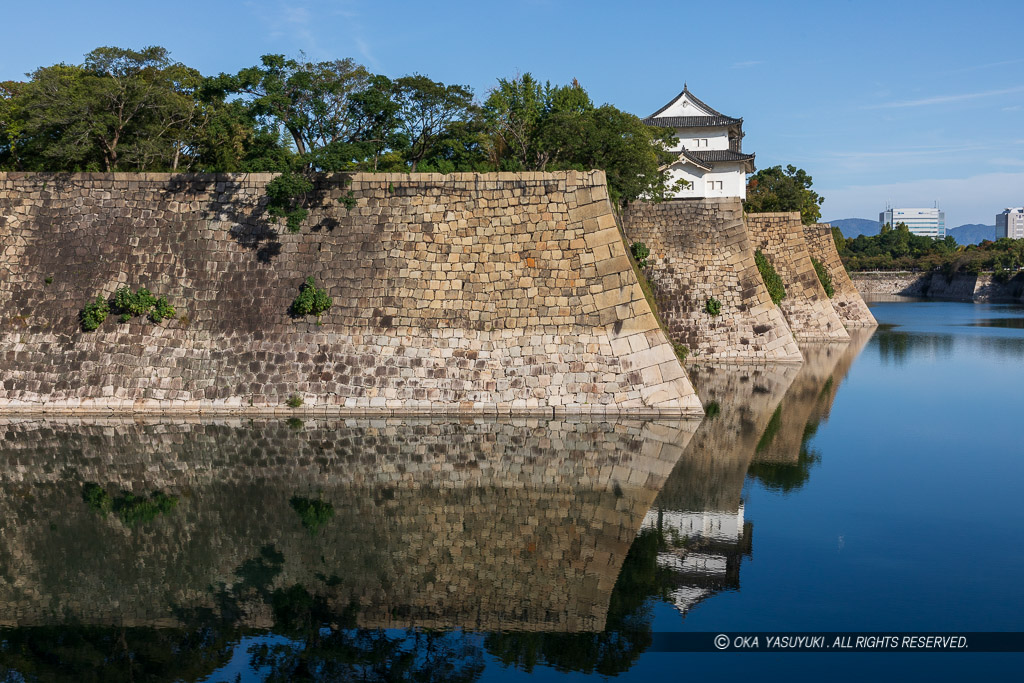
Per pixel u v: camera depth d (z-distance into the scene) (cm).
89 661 1284
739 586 1511
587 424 2770
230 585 1566
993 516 1886
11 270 3122
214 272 3080
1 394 2941
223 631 1395
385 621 1421
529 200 2978
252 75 3100
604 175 2944
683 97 7919
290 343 2975
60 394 2931
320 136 3272
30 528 1845
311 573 1608
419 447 2462
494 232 2991
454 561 1652
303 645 1338
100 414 2889
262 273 3070
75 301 3059
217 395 2911
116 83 3481
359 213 3078
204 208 3144
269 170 3144
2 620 1423
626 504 1978
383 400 2888
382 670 1253
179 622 1427
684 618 1398
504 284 2967
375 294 3009
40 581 1590
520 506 1967
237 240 3114
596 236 2927
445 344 2948
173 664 1279
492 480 2159
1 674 1238
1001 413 3081
